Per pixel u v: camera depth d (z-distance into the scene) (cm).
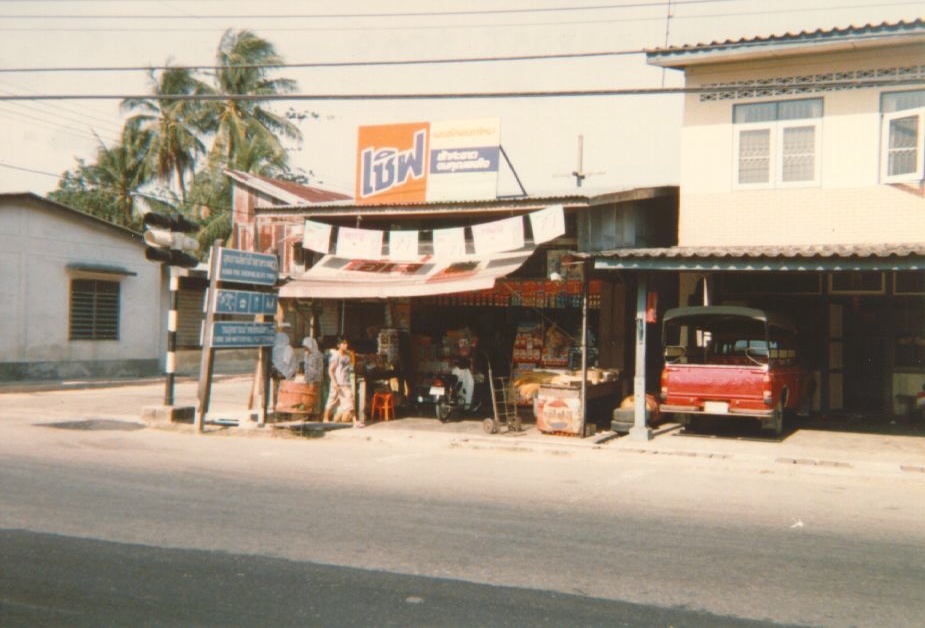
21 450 1201
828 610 554
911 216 1441
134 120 3559
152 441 1337
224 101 3578
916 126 1435
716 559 671
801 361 1602
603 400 1578
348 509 836
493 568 638
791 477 1108
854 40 1427
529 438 1394
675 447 1320
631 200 1598
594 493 946
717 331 1445
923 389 1575
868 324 1666
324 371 1628
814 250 1251
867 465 1171
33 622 516
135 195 3644
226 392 2330
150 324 2758
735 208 1566
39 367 2400
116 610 538
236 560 652
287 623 517
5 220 2303
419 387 1761
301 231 1858
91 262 2558
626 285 1641
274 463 1127
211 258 1462
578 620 527
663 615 539
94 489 919
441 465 1141
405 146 1583
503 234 1435
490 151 1514
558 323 1686
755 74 1557
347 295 1458
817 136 1512
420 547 696
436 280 1416
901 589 599
